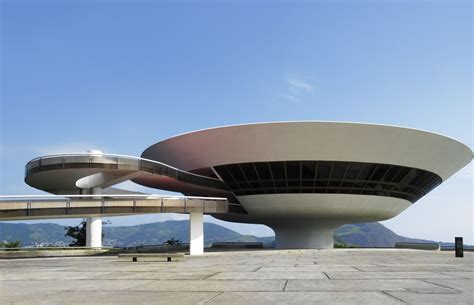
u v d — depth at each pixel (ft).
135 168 114.93
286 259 85.20
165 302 29.01
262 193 138.72
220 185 144.66
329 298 29.96
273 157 130.52
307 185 134.00
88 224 139.95
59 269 61.93
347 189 135.03
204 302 28.86
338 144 127.34
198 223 114.42
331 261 76.48
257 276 46.32
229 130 130.11
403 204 149.28
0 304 29.25
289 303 28.07
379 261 75.51
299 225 153.07
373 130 126.11
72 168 109.50
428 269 54.80
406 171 136.98
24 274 53.78
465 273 48.32
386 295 31.01
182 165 145.69
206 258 91.50
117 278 46.19
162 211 110.22
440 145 136.98
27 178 119.03
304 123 124.36
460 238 94.84
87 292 34.76
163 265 67.97
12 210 96.22
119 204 106.01
